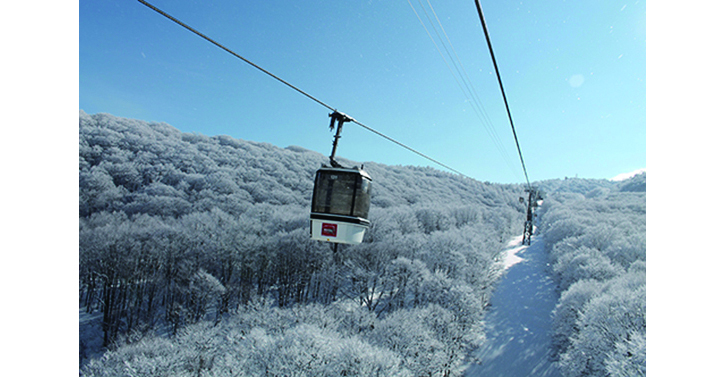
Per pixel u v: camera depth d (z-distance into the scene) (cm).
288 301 6831
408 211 10562
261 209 9794
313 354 3625
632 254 6475
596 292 4703
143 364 3731
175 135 14888
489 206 19175
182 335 4556
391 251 7188
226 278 6881
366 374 3478
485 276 6719
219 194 10800
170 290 6397
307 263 6694
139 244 6206
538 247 10912
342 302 5722
